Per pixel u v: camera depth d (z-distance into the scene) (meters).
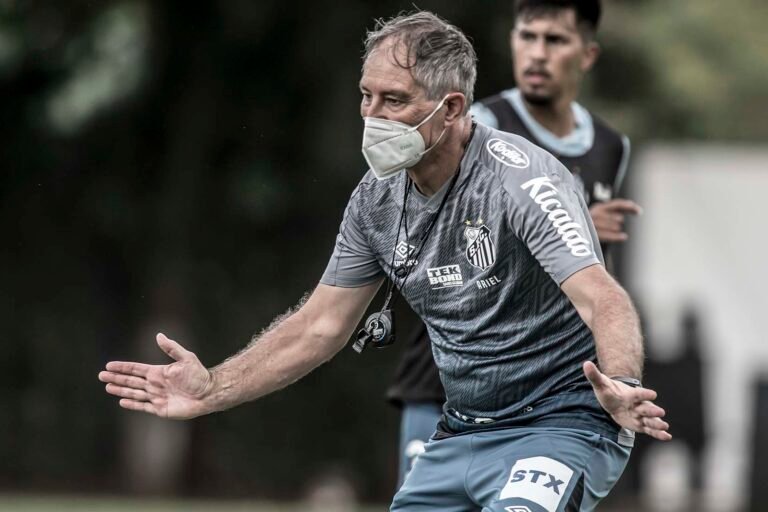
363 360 57.38
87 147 52.97
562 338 12.41
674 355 39.78
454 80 12.08
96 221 54.94
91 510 39.50
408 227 12.63
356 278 13.39
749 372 39.75
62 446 58.19
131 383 13.05
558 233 11.77
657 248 39.81
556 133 17.20
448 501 13.12
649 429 10.73
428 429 16.84
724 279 39.81
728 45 72.56
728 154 40.91
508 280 12.22
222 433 57.38
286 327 13.52
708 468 40.16
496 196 12.09
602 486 12.52
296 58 50.28
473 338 12.54
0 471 57.62
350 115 50.16
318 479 57.72
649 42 54.53
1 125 52.81
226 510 41.97
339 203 53.53
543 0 16.89
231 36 49.62
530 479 12.15
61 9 49.28
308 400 57.78
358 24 48.97
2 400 58.03
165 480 56.06
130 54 48.81
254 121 52.19
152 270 54.59
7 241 56.66
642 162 40.22
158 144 52.72
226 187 53.16
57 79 50.94
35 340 58.09
